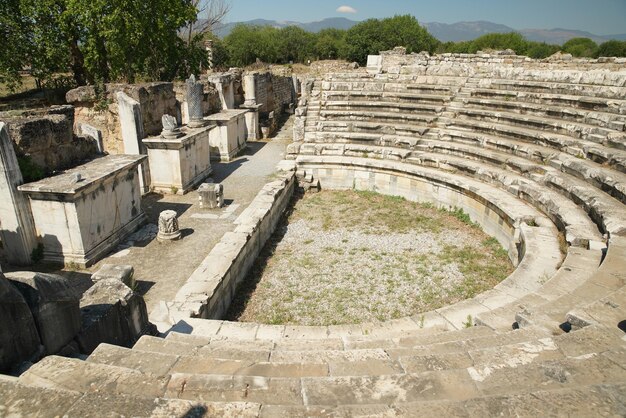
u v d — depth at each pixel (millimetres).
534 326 5918
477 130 18625
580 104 17266
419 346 5539
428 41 64812
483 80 21172
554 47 60969
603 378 3994
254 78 28531
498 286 8852
